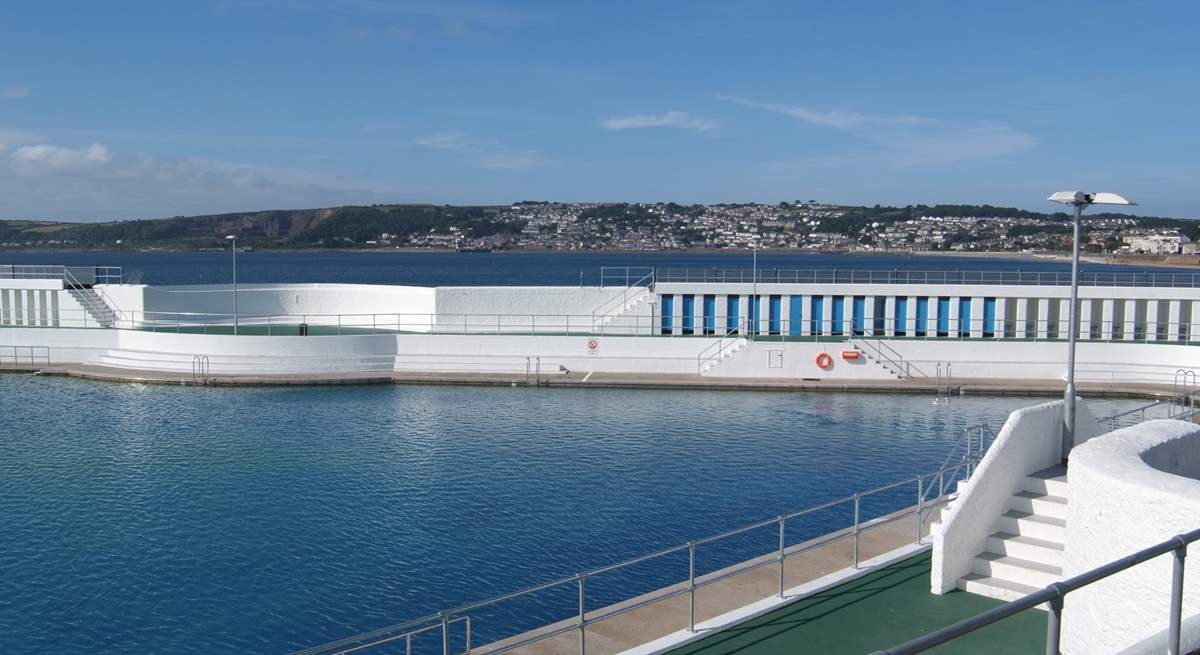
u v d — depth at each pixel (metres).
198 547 25.41
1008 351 51.88
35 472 32.84
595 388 50.53
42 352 56.12
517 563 24.28
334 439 38.22
